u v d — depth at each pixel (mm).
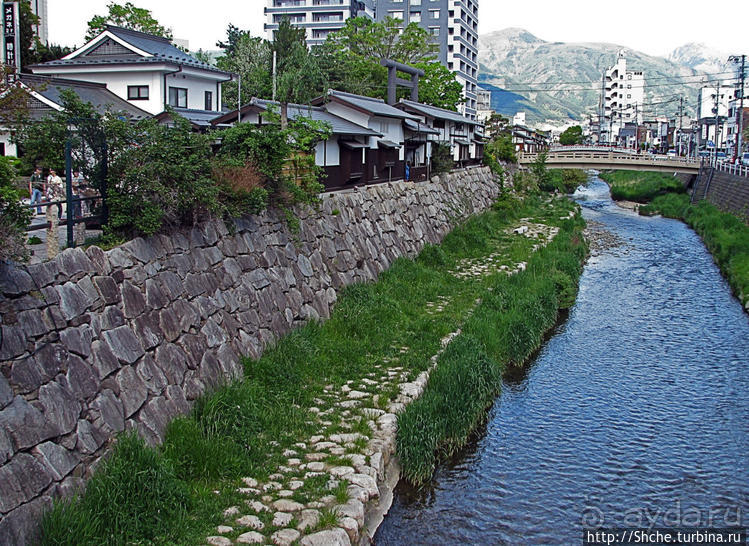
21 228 9227
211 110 37688
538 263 29172
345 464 11219
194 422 11016
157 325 11602
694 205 55844
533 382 18422
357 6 96062
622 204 67375
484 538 11094
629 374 19188
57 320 9430
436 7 95000
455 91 60062
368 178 29203
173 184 12859
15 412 8242
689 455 14430
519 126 100688
